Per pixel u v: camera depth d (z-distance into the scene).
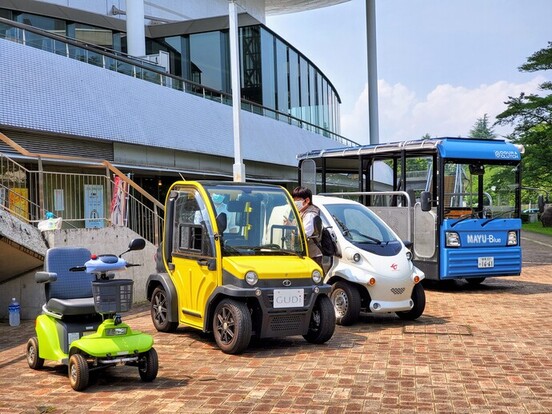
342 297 9.99
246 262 8.12
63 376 7.15
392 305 9.87
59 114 17.08
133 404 5.99
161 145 20.98
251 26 30.50
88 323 7.09
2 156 10.96
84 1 27.30
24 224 10.52
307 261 8.56
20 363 7.85
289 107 34.31
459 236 13.62
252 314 8.25
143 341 6.64
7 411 5.85
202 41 29.95
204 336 9.12
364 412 5.69
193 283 8.63
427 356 7.84
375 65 42.56
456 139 13.97
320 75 40.50
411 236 13.94
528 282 15.84
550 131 44.06
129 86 20.52
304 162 17.56
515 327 9.77
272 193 8.90
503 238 14.13
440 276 13.54
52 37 17.78
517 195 14.49
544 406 5.87
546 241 33.47
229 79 29.14
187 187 8.98
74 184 12.00
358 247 10.08
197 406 5.90
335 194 15.18
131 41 26.44
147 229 13.92
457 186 13.84
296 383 6.64
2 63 15.74
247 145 26.94
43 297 11.38
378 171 17.30
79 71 18.42
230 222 8.46
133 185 13.48
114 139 18.88
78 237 11.42
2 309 11.65
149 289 9.66
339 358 7.76
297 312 8.12
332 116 44.38
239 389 6.44
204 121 24.17
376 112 42.62
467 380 6.74
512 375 6.95
